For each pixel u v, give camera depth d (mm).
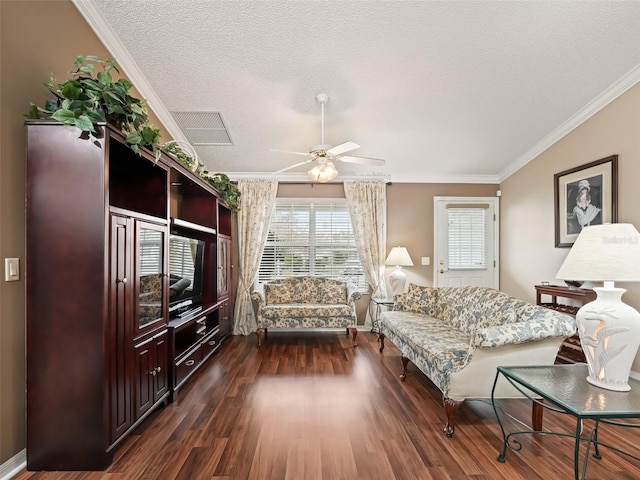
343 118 3789
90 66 1829
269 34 2629
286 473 1771
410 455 1933
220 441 2076
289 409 2504
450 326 3244
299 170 5086
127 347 2021
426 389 2891
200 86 3230
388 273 5293
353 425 2271
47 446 1766
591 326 1758
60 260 1776
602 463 1855
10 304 1750
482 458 1908
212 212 3971
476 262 5402
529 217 4715
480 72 3076
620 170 3303
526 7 2416
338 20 2506
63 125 1780
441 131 4082
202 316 3338
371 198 5230
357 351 4047
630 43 2758
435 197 5398
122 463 1852
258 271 5188
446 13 2453
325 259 5316
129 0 2334
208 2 2361
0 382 1688
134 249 2109
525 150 4602
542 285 4105
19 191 1810
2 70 1711
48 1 2010
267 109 3600
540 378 1851
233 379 3115
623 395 1626
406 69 3025
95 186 1782
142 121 2078
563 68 3035
